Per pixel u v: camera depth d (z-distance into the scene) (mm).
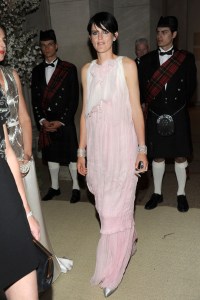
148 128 3391
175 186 4207
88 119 2258
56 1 4145
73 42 4195
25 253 1389
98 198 2289
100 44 2119
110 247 2307
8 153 1478
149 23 5312
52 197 4039
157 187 3666
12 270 1365
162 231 3090
